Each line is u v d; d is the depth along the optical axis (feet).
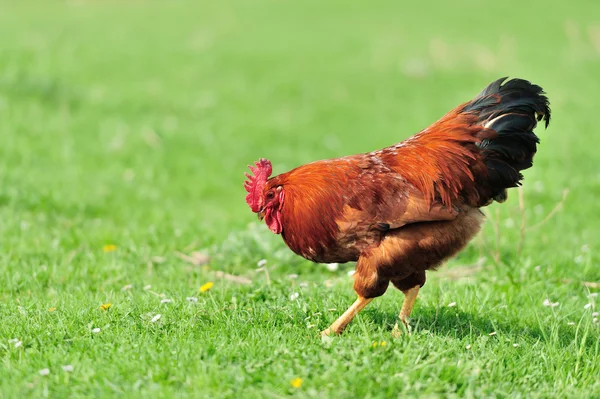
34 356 36.88
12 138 100.94
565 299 53.16
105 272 55.57
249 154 111.34
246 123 127.95
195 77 155.63
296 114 137.49
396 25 212.43
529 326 45.85
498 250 59.62
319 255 42.60
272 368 35.12
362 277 41.01
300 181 42.29
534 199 84.02
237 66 167.73
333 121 134.62
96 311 43.62
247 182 44.50
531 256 62.85
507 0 245.04
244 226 71.61
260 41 192.13
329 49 187.11
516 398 34.81
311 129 128.88
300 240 42.47
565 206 81.15
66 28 190.80
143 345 37.70
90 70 150.30
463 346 40.22
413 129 130.31
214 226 73.20
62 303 45.91
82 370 34.91
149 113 126.41
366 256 40.81
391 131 129.29
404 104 147.02
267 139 120.06
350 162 41.96
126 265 57.41
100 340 38.88
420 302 48.78
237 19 215.10
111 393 32.96
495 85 43.65
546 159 102.32
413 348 38.04
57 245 61.62
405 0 245.45
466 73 168.76
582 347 41.01
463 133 42.04
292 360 35.78
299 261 60.29
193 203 88.38
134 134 111.34
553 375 38.50
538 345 41.86
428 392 33.78
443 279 55.98
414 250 40.22
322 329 42.63
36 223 69.82
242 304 45.60
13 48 155.53
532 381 37.35
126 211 78.69
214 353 36.91
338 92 152.97
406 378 34.53
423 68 168.76
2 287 51.31
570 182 90.17
